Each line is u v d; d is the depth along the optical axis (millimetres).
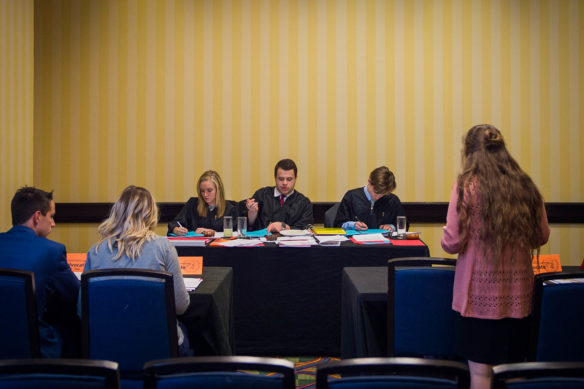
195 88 5535
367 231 4242
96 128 5578
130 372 2285
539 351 2174
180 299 2377
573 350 2174
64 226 5637
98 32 5535
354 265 3615
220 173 5559
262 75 5512
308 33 5492
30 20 4086
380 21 5480
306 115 5523
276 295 3627
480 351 2119
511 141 5512
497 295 2088
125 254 2396
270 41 5504
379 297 2527
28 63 4062
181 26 5508
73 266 3020
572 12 5457
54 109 5586
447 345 2340
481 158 2137
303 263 3617
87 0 5523
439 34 5480
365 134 5523
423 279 2328
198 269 2980
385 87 5504
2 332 2232
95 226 5621
